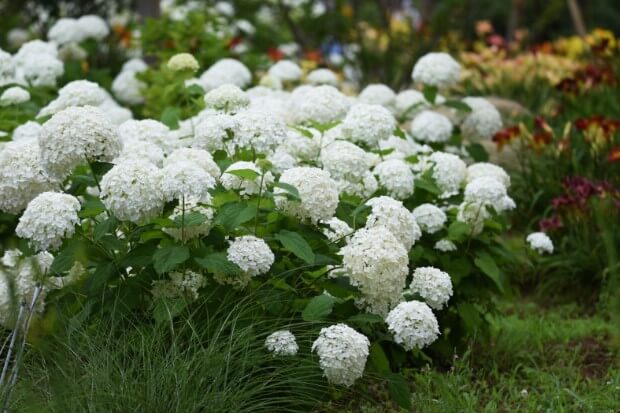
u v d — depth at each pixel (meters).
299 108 5.03
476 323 4.64
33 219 3.96
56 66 6.03
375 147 4.96
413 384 4.50
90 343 3.91
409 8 15.05
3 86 5.87
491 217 4.68
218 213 4.07
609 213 5.77
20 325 3.91
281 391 3.95
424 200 4.78
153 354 3.90
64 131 4.02
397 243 4.00
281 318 4.09
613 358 4.94
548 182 6.54
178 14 8.56
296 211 4.09
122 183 3.92
